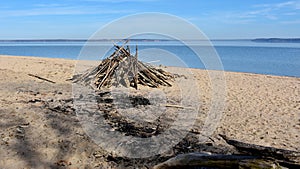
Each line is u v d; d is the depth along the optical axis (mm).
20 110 7285
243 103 9820
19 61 20891
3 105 7734
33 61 21312
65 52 54250
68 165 4637
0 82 11672
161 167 3955
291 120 7859
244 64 32250
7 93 9539
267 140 6152
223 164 3598
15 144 5227
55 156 4883
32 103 8148
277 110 8984
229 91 12008
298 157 3664
